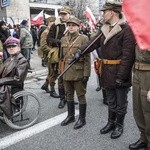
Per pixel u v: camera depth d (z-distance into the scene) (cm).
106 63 430
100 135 463
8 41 493
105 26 425
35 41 1880
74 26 476
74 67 473
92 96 689
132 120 523
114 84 432
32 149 426
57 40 616
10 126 484
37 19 2080
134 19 233
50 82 680
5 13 2998
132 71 395
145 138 402
